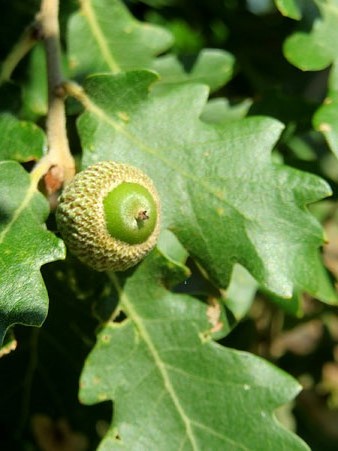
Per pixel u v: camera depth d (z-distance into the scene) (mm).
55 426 240
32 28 189
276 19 257
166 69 210
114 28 211
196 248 175
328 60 195
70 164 176
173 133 179
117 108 180
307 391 303
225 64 211
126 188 160
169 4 258
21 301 149
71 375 213
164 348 177
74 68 207
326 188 173
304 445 169
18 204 164
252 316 260
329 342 283
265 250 172
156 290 179
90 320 198
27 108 209
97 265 163
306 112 215
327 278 191
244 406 172
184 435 172
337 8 201
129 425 172
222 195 175
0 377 214
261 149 177
